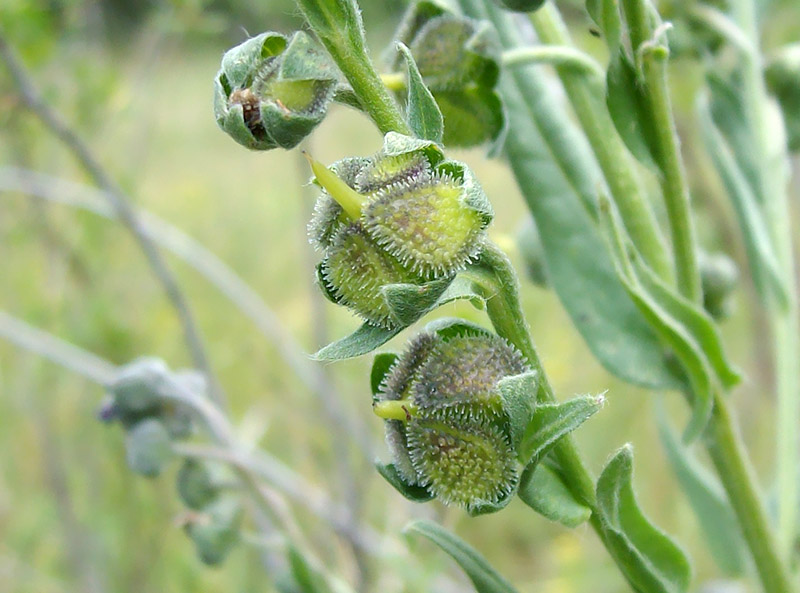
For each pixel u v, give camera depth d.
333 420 0.16
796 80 0.11
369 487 0.16
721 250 0.18
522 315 0.07
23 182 0.17
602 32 0.08
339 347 0.07
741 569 0.11
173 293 0.15
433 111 0.07
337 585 0.11
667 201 0.08
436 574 0.12
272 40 0.07
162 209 0.31
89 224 0.20
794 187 0.17
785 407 0.10
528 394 0.07
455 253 0.07
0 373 0.20
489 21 0.10
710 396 0.09
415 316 0.07
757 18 0.12
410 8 0.09
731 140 0.11
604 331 0.09
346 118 0.35
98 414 0.11
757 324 0.18
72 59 0.20
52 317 0.19
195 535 0.11
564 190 0.10
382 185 0.07
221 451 0.11
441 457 0.07
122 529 0.18
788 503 0.10
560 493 0.07
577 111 0.09
